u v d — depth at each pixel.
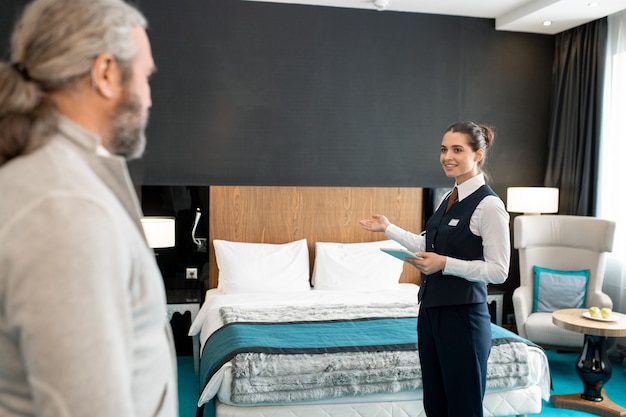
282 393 2.67
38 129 0.73
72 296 0.62
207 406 3.40
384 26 4.71
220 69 4.46
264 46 4.52
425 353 2.50
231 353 2.73
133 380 0.78
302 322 3.29
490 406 2.97
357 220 4.69
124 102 0.81
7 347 0.68
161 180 4.43
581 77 4.75
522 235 4.47
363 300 3.99
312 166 4.65
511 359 2.96
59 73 0.74
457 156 2.46
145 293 0.78
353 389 2.74
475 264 2.27
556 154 5.01
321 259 4.44
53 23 0.74
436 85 4.84
